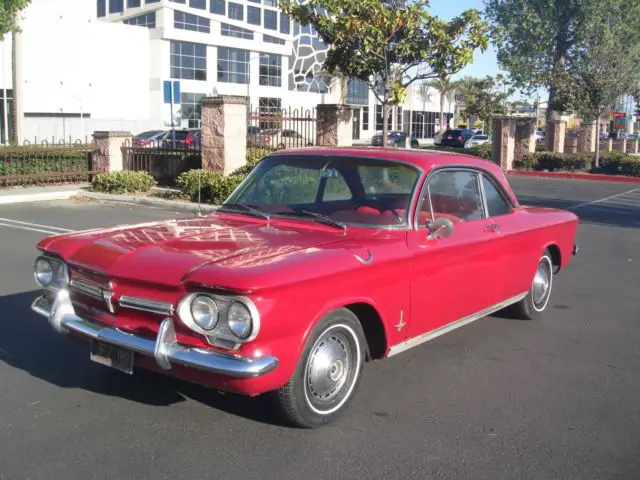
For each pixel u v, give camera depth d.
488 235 5.44
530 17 32.41
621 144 42.31
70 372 5.03
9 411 4.33
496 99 50.31
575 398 4.80
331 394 4.17
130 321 4.00
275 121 18.22
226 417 4.29
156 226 4.84
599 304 7.55
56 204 15.78
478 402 4.68
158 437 3.99
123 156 19.56
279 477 3.56
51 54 43.91
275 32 60.66
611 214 15.91
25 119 43.16
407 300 4.59
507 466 3.76
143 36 50.81
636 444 4.08
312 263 3.87
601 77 26.88
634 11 30.23
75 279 4.31
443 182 5.12
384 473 3.64
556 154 28.62
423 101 72.12
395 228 4.65
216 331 3.64
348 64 16.02
